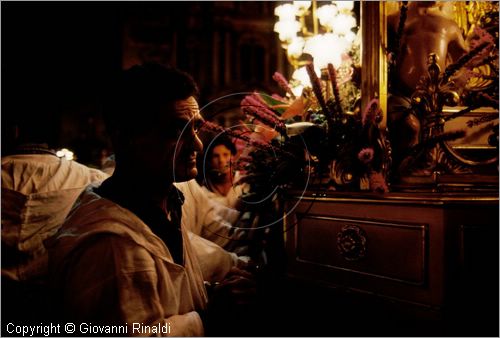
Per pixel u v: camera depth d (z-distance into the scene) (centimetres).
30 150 127
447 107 100
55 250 67
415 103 93
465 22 105
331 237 89
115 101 72
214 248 98
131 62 544
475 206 73
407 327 74
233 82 564
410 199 74
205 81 561
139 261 65
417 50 99
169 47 557
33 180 119
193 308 75
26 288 101
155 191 78
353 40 124
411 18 101
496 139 102
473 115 103
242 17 569
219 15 561
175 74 72
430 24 99
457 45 102
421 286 73
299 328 82
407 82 100
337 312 85
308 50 130
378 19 94
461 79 97
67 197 121
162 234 76
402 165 94
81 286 63
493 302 73
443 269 70
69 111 568
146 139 72
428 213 72
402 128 97
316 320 85
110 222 66
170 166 73
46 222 117
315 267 93
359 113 98
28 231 115
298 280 95
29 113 134
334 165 94
